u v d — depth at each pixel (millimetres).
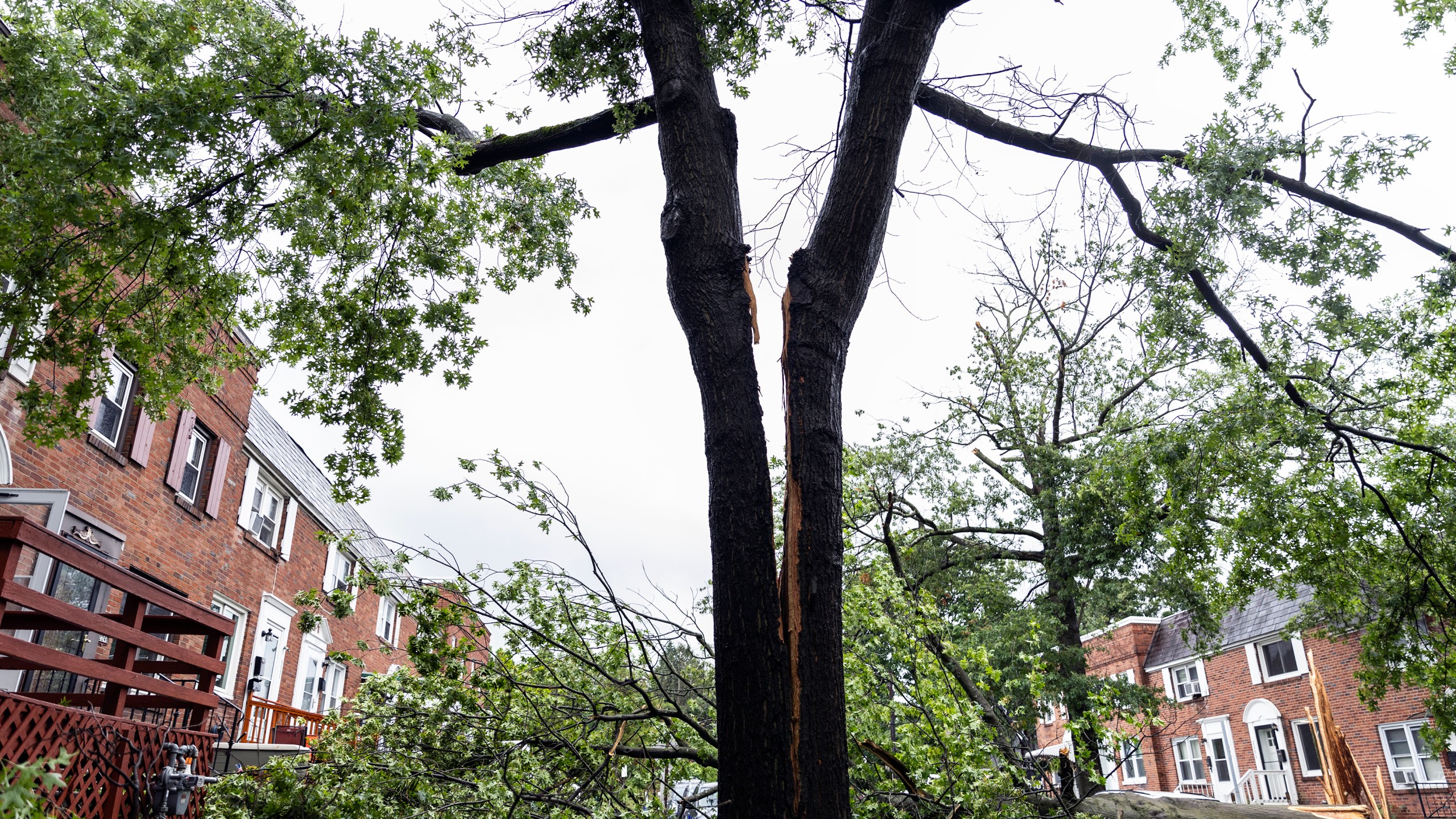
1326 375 8773
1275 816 8828
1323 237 7301
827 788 3193
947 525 16938
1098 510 14172
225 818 5531
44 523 8414
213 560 13211
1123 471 10594
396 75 4992
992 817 5742
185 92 4652
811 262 4078
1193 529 9453
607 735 6824
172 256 5551
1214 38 7367
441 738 5727
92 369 5941
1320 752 20734
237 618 14336
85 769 4996
